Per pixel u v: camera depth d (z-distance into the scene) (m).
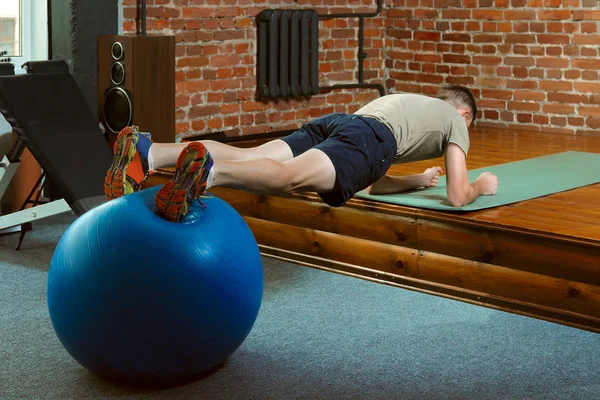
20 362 2.90
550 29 6.36
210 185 2.71
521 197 4.03
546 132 6.44
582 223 3.55
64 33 5.28
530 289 3.45
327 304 3.57
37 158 4.22
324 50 6.82
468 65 6.81
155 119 5.05
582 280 3.31
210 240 2.57
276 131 6.51
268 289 3.76
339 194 3.21
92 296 2.50
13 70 4.54
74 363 2.90
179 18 5.80
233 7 6.11
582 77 6.28
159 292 2.46
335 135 3.29
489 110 6.77
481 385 2.76
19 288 3.72
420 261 3.77
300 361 2.94
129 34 5.52
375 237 3.93
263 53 6.29
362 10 7.04
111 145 5.06
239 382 2.74
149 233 2.50
